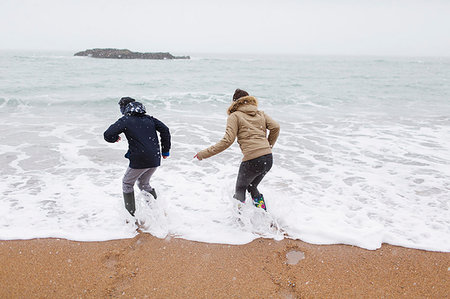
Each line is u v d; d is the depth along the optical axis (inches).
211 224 143.3
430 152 259.9
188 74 1155.9
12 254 118.6
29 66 1299.2
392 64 2482.8
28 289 101.3
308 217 148.0
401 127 355.3
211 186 186.4
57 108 449.1
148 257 119.6
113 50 3789.4
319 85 832.9
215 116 417.4
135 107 129.0
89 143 273.0
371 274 112.0
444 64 2625.5
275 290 103.0
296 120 397.1
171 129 333.7
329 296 100.7
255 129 127.3
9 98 459.8
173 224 142.2
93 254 120.4
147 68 1448.1
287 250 125.6
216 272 111.8
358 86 818.2
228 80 940.6
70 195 169.3
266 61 2822.3
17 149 249.4
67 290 101.3
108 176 198.8
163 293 100.9
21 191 172.6
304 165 227.5
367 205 162.9
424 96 640.4
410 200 169.2
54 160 226.7
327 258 120.8
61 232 132.2
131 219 138.6
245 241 130.6
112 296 99.2
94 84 724.7
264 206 141.9
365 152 260.2
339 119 404.8
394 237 132.2
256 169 126.1
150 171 137.2
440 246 127.4
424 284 107.2
